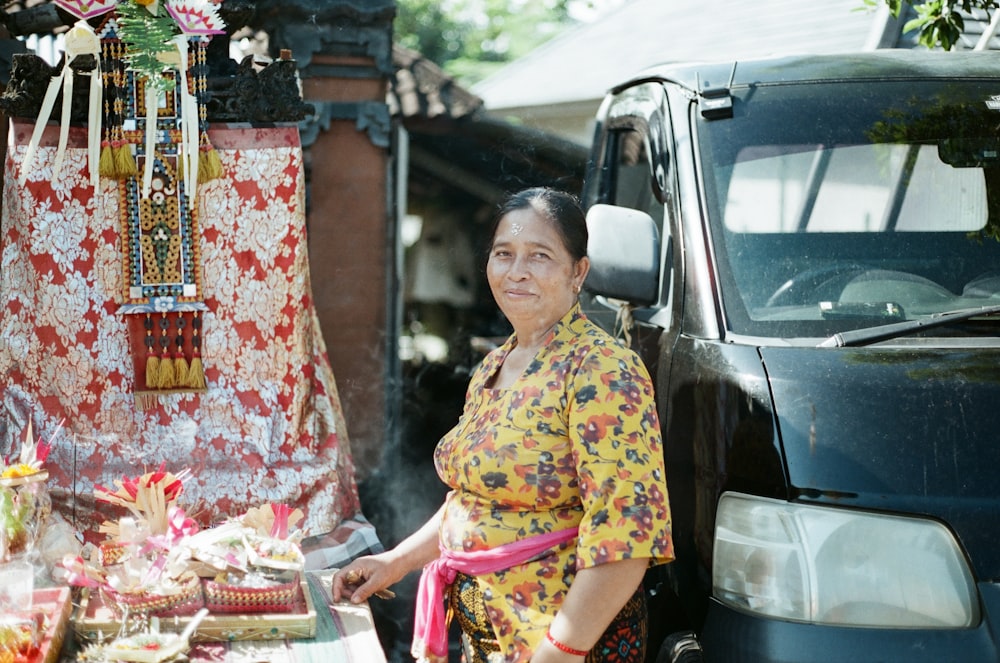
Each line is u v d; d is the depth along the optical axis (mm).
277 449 3158
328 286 5887
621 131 4027
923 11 4621
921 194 3064
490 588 2084
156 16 2850
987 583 2195
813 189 3057
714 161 3127
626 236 3037
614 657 2123
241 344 3125
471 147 9008
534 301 2150
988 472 2264
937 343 2629
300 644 2207
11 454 3002
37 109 2947
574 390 2029
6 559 2141
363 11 5750
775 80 3338
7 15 3947
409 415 7629
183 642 2070
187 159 2936
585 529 1955
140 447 3084
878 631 2215
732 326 2773
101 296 3043
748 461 2412
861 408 2365
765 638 2271
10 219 3043
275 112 3072
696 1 10844
